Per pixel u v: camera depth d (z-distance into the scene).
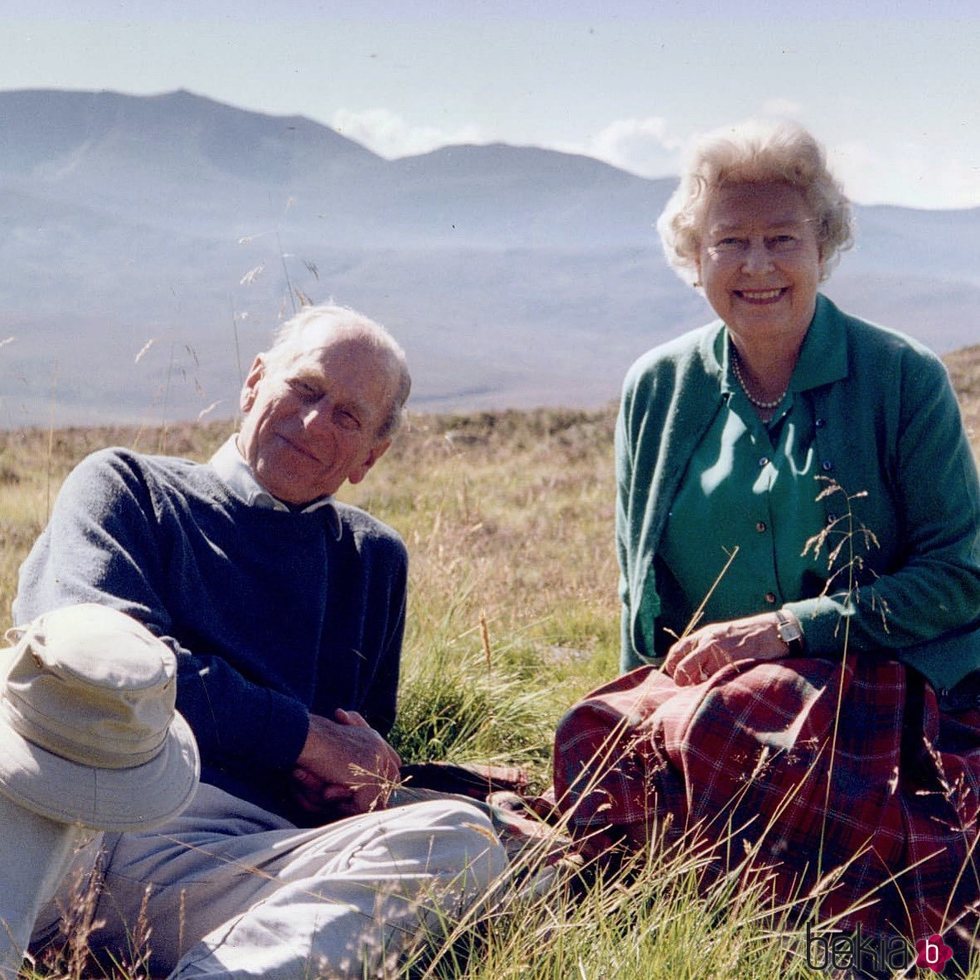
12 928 2.36
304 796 3.24
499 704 4.71
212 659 3.09
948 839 2.91
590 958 2.50
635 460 3.72
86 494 3.23
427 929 2.63
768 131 3.39
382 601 3.70
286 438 3.33
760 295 3.38
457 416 30.31
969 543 3.30
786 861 2.92
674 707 3.13
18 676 2.46
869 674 3.19
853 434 3.38
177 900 2.76
